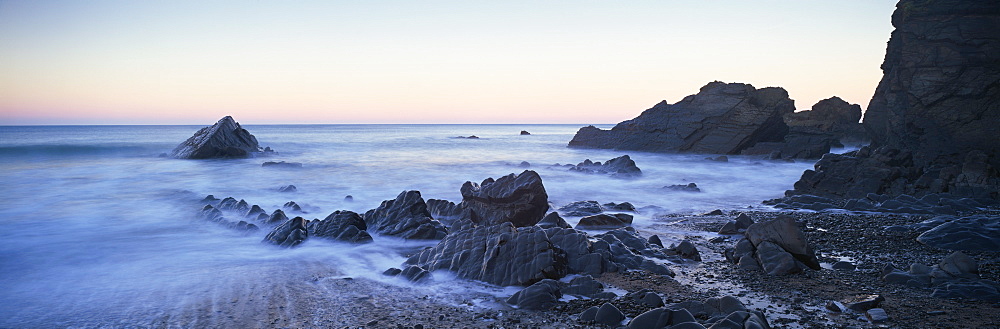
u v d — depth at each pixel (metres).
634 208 20.58
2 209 20.36
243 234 15.33
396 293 9.88
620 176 32.97
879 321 7.92
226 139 45.72
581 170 35.78
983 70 30.16
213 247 13.89
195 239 14.87
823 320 8.02
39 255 13.01
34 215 19.00
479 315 8.53
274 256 12.95
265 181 30.14
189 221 17.64
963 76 30.66
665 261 11.95
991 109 29.81
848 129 65.69
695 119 56.78
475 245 11.51
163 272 11.47
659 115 61.09
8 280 10.84
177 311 8.99
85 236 15.31
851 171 25.08
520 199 16.67
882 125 35.88
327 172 35.25
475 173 35.59
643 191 27.31
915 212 19.23
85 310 9.05
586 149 65.19
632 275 10.70
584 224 16.67
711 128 55.97
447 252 11.65
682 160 47.38
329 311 8.91
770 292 9.58
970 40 30.67
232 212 18.58
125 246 14.01
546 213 17.30
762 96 59.00
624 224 16.98
